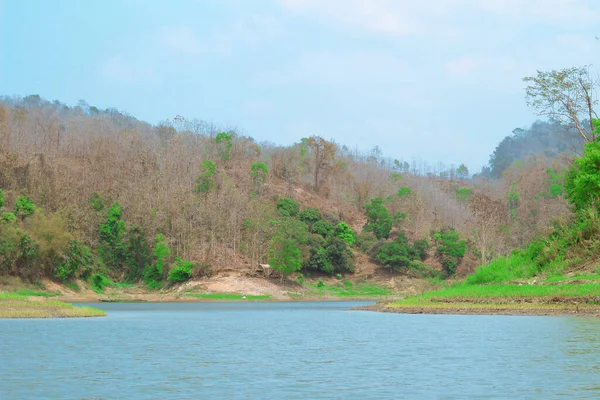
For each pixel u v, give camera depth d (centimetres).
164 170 14625
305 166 19938
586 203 6147
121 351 3005
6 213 10006
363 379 2211
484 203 13412
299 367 2495
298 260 11800
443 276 13462
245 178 16400
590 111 7131
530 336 3297
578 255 5750
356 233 15900
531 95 7294
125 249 12094
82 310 5769
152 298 10450
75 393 1973
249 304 9262
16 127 16600
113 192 13712
